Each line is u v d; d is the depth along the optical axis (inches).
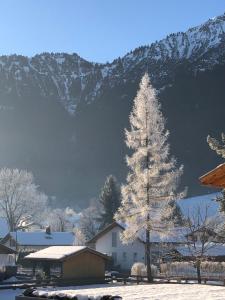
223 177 486.0
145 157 1642.5
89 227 3543.3
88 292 831.1
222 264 1886.1
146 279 1733.5
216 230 1824.6
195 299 721.0
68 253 1845.5
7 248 1918.1
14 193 3366.1
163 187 1611.7
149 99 1654.8
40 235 2965.1
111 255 2539.4
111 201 3270.2
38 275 1895.9
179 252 1931.6
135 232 1617.9
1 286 1550.2
